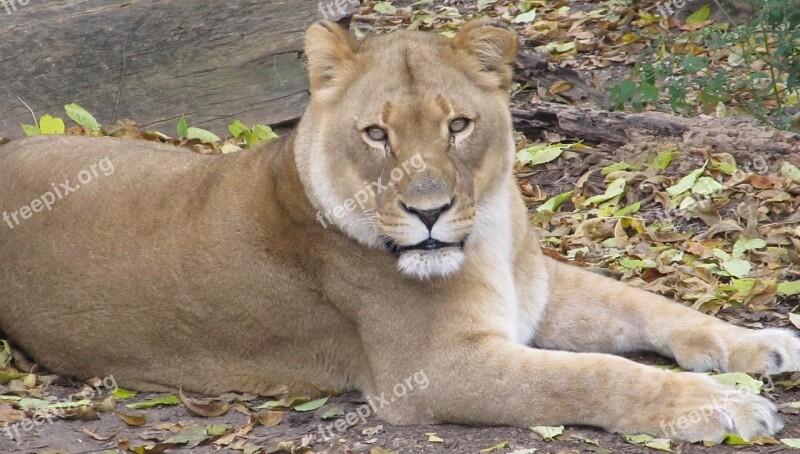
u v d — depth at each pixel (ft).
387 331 28.68
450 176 26.63
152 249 31.01
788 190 40.98
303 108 52.37
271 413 28.94
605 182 44.60
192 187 31.40
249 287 30.14
